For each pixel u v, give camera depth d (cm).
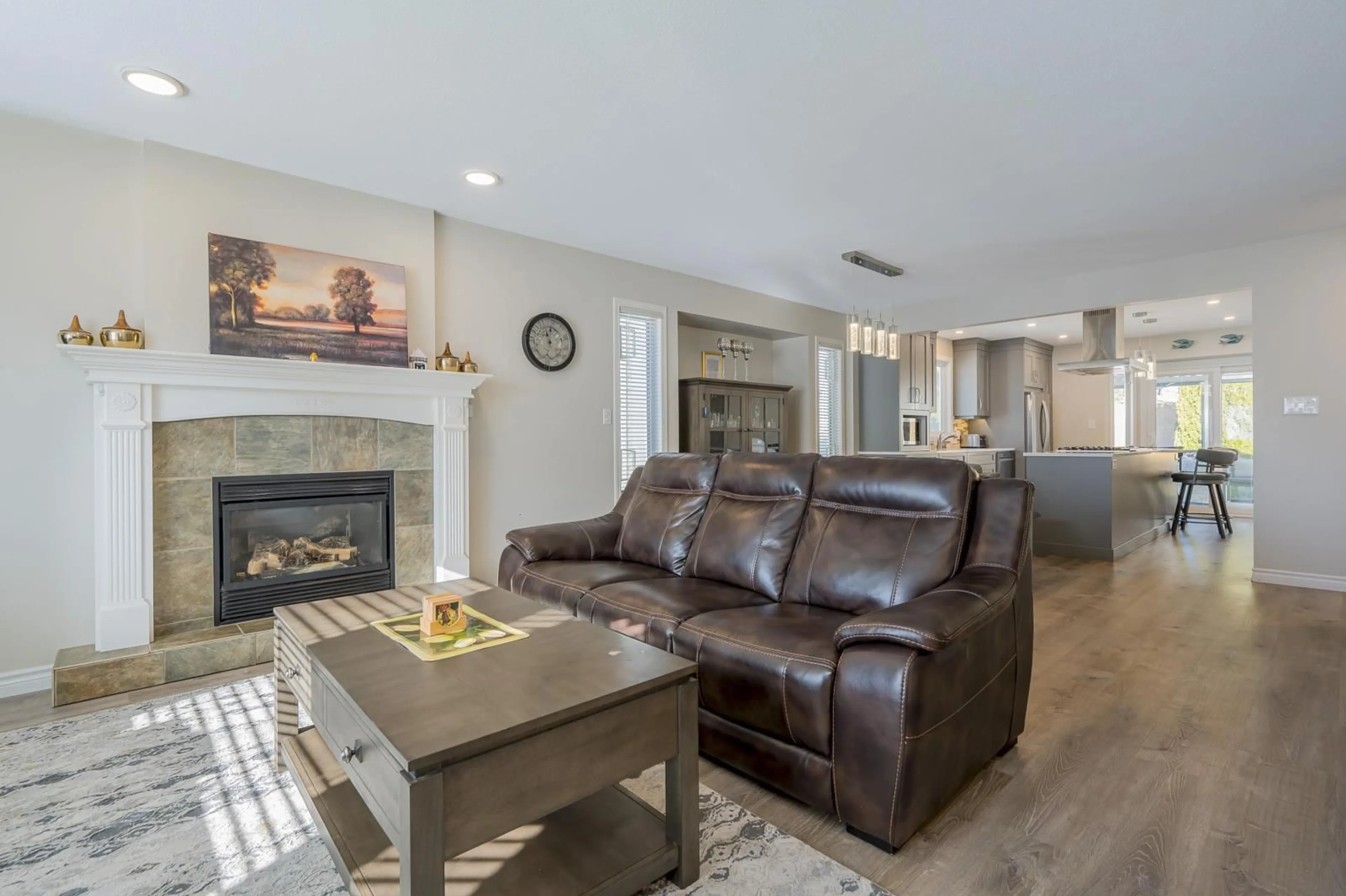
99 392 271
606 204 371
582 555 307
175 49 221
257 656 290
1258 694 254
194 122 272
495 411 412
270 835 166
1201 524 750
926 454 706
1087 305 532
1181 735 221
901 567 216
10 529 264
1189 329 832
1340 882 146
